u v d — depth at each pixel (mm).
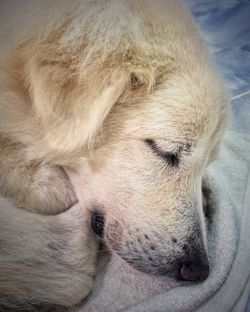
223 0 483
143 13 226
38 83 209
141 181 229
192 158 233
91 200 245
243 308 238
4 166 248
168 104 225
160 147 226
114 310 226
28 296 217
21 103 231
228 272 247
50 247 232
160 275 238
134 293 235
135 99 225
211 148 250
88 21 208
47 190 255
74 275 229
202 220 241
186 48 235
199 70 236
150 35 224
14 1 224
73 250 236
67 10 210
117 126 228
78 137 218
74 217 250
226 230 266
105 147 232
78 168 244
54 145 225
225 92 252
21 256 222
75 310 226
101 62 207
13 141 244
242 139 340
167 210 230
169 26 233
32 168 250
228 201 284
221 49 421
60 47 206
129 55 213
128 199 232
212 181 294
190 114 228
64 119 215
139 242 233
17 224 232
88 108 211
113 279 242
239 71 394
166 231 230
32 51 213
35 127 234
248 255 258
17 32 220
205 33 440
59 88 209
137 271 245
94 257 246
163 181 230
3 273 214
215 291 237
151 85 222
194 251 234
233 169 316
